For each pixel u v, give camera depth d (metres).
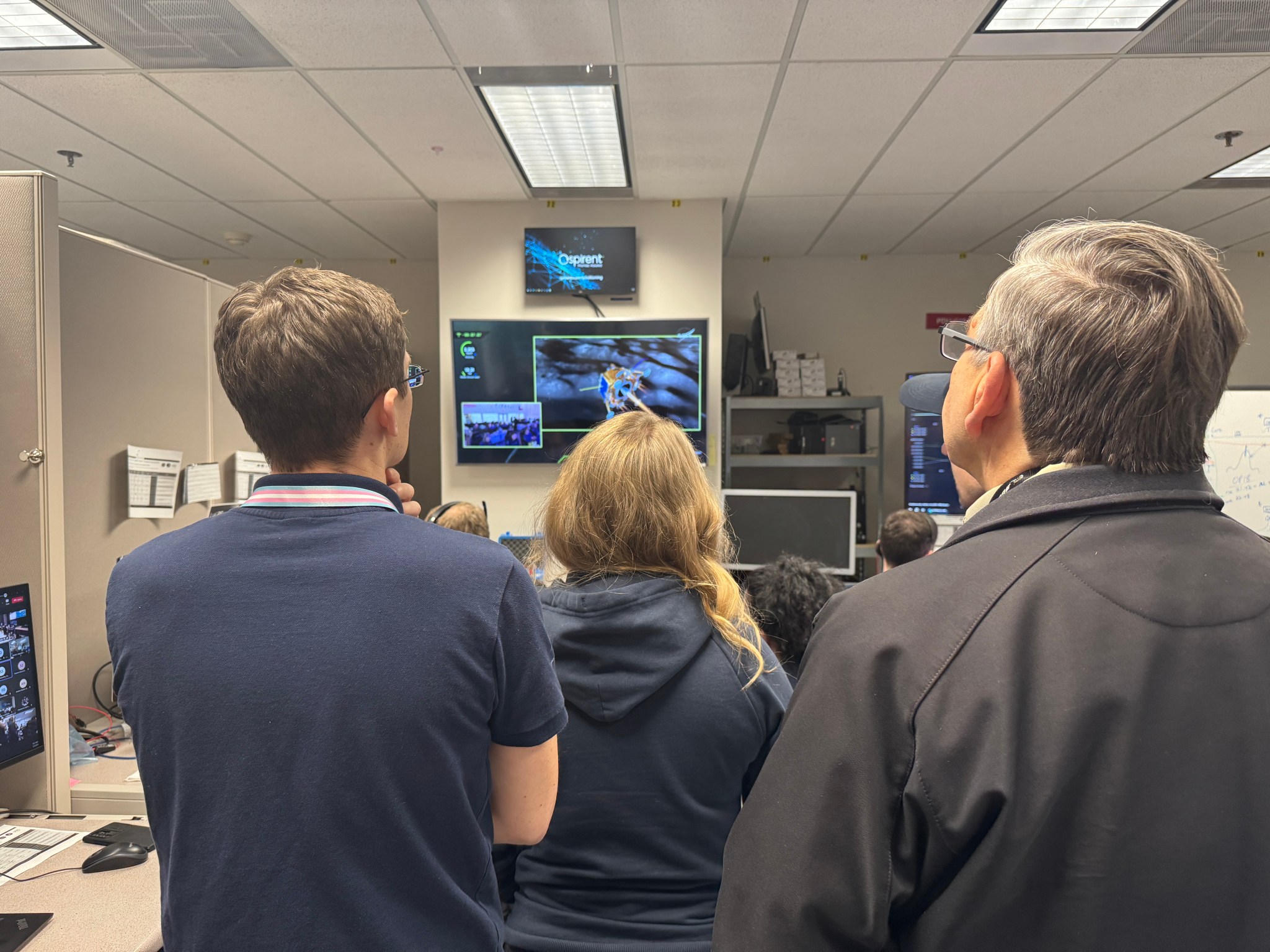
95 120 3.04
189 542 0.65
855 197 3.96
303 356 0.66
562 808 0.84
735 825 0.52
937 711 0.45
